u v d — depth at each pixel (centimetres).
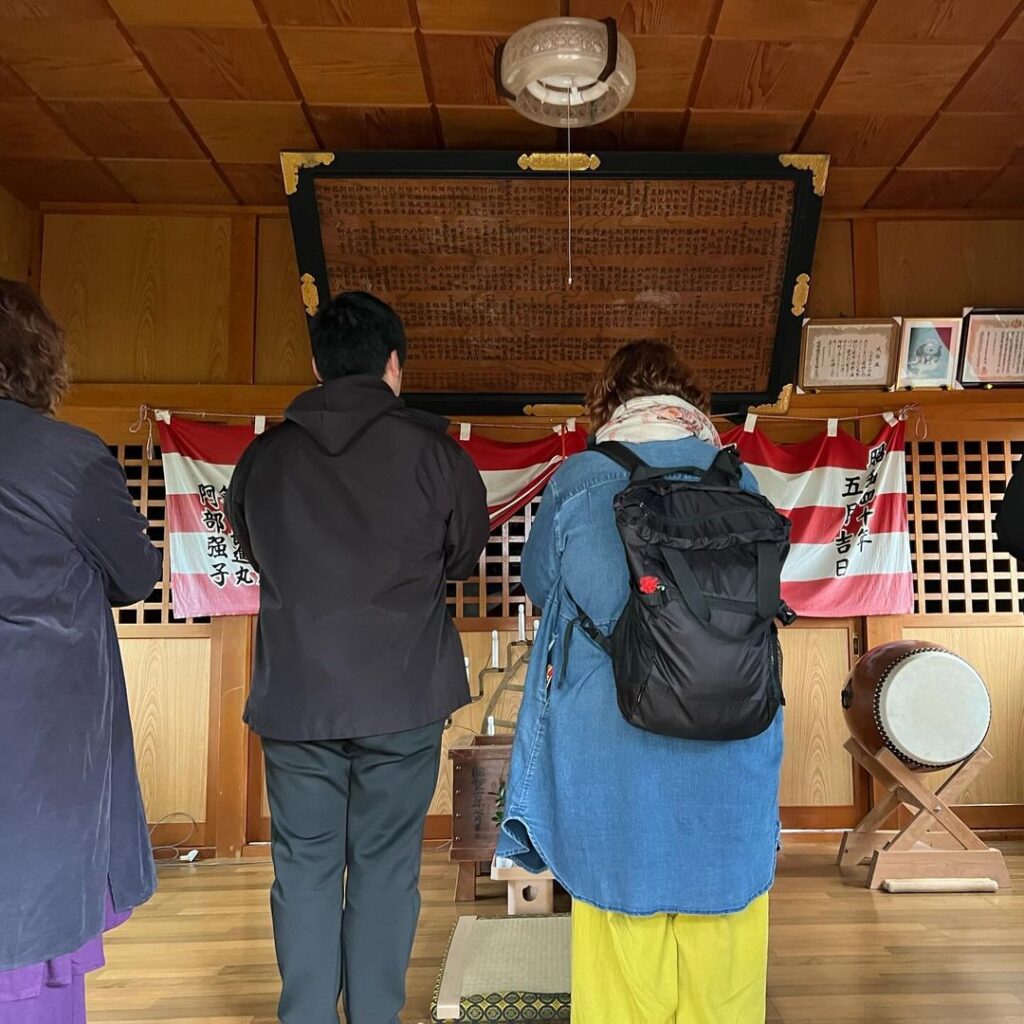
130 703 386
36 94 316
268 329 407
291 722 161
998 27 280
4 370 138
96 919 132
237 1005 221
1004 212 417
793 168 346
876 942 262
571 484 154
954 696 320
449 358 389
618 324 384
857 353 394
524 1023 208
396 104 325
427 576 174
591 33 243
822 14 273
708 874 137
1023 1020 209
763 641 135
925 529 428
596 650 145
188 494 384
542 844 146
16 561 129
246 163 369
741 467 155
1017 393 402
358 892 169
